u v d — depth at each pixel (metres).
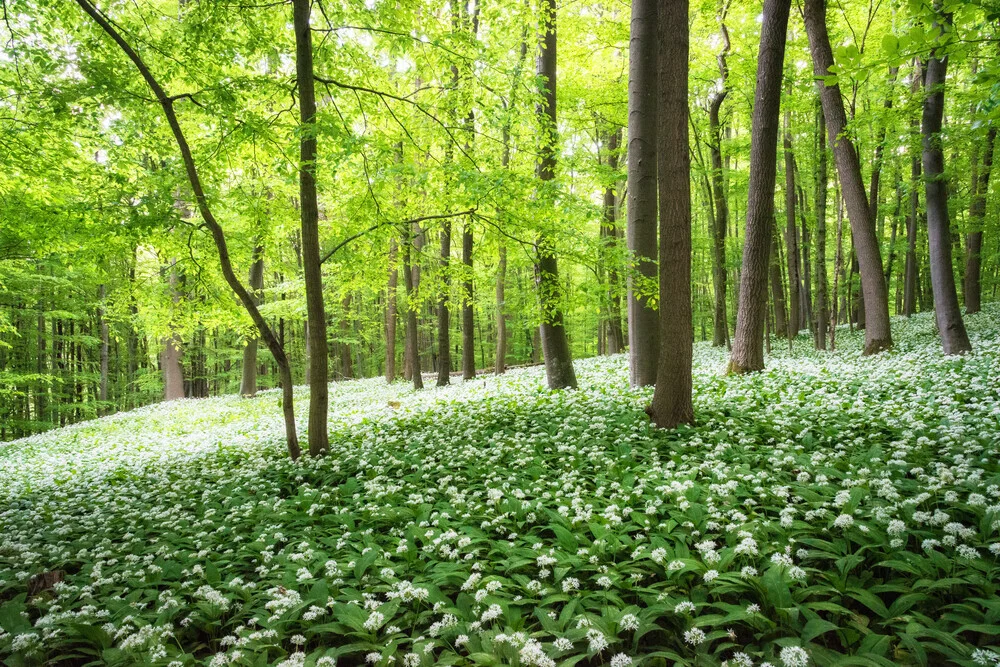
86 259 8.23
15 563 5.02
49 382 23.38
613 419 7.95
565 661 2.74
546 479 5.86
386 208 9.09
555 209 8.16
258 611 3.53
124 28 7.59
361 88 8.62
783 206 25.80
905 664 2.67
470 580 3.47
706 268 27.14
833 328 15.89
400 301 24.80
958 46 3.39
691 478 5.20
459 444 7.86
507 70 8.55
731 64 16.12
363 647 3.03
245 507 6.05
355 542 4.75
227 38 7.82
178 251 8.95
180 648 3.38
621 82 17.20
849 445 5.77
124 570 4.66
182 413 19.30
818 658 2.61
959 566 3.21
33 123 7.41
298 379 39.91
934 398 7.48
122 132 8.16
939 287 11.98
